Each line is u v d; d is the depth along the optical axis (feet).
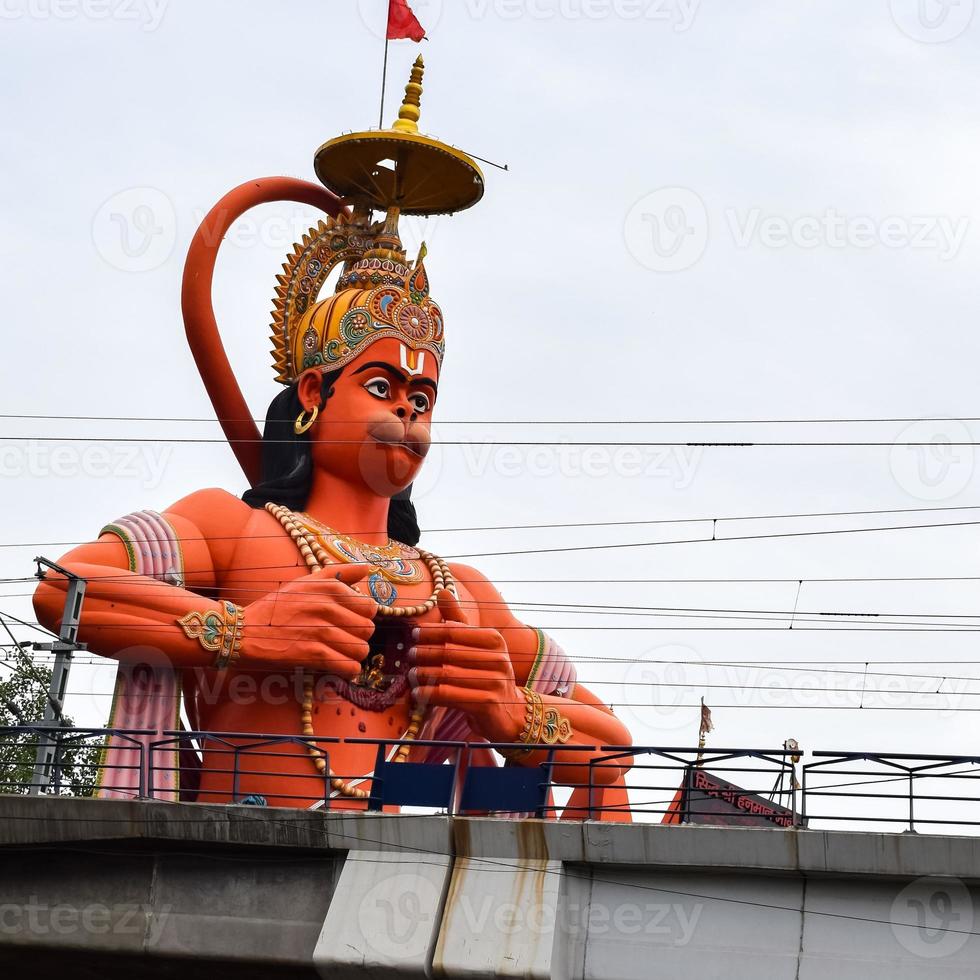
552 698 123.75
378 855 93.09
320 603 112.78
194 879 95.45
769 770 93.56
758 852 88.89
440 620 120.98
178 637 109.40
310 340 125.39
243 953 93.20
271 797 111.24
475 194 131.23
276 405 127.34
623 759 125.08
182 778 116.37
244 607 114.62
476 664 117.39
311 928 93.15
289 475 123.75
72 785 116.67
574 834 91.30
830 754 92.63
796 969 87.86
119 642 108.47
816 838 88.17
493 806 99.60
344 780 113.29
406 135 125.90
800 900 89.30
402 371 122.93
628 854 90.63
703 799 98.99
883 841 87.35
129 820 94.63
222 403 127.44
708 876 90.63
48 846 96.27
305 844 93.61
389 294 124.77
